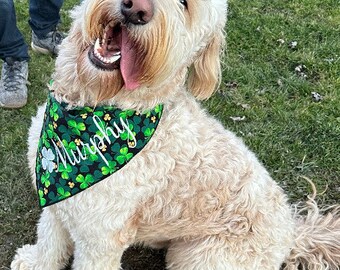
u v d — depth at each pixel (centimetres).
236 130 126
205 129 83
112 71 69
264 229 86
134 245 103
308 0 177
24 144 118
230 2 171
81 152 77
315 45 156
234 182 84
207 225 84
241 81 140
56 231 91
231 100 134
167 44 67
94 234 80
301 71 147
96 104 75
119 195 78
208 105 131
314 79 145
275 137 125
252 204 85
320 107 135
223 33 80
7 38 124
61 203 80
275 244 88
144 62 68
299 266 97
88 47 69
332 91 140
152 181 78
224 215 84
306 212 105
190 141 80
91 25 67
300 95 138
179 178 80
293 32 161
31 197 109
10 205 107
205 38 77
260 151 122
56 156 79
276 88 140
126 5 64
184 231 84
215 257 85
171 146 79
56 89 77
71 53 74
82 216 79
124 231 81
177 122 79
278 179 117
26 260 96
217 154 83
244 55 150
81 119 76
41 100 130
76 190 78
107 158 76
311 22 166
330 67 148
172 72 72
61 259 95
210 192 82
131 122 76
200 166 81
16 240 102
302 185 117
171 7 67
